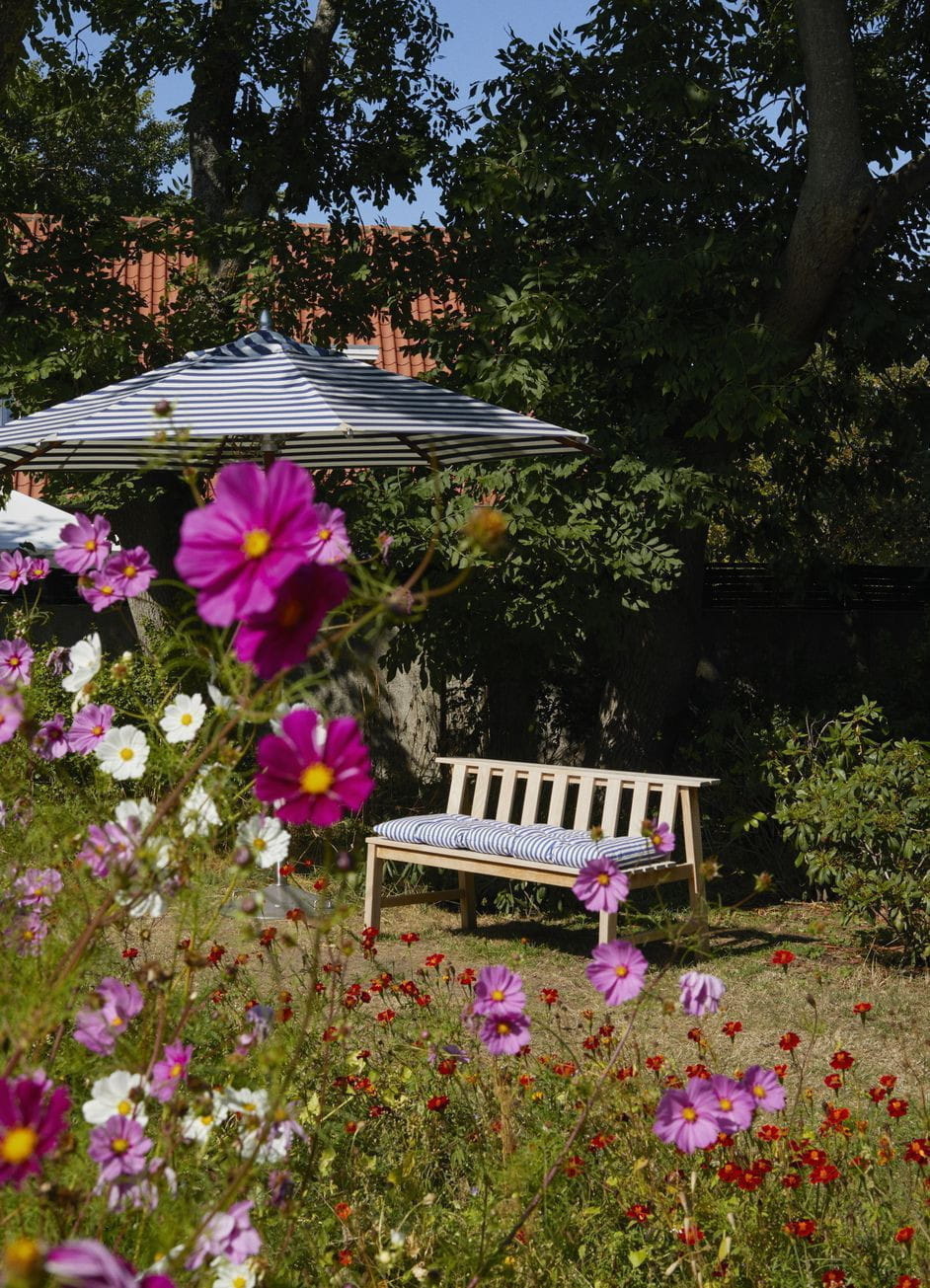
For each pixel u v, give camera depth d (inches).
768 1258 108.1
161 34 385.4
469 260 349.7
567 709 376.2
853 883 248.4
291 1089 112.3
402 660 316.5
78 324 336.2
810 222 303.7
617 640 326.0
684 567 339.6
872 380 434.9
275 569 52.2
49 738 88.4
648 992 94.3
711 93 313.0
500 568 301.6
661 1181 113.3
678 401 315.9
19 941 77.6
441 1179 128.0
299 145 383.2
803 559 379.2
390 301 356.5
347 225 383.2
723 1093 89.0
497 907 305.3
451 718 386.9
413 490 305.7
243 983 142.4
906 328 328.5
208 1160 95.1
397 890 316.5
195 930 76.7
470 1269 92.8
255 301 366.9
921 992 228.4
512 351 319.3
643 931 238.2
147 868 67.8
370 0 391.9
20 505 413.4
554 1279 101.5
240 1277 71.3
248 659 54.6
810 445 358.3
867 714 266.2
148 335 345.4
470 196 323.0
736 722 324.2
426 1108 134.4
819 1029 143.3
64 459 244.2
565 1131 124.0
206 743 77.5
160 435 71.0
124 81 415.8
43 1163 63.7
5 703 77.0
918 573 411.2
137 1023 83.5
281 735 63.7
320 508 70.7
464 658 327.0
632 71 321.1
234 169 382.3
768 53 336.5
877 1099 128.2
